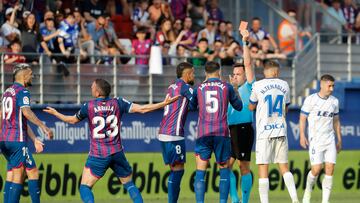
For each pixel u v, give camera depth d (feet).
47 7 152.46
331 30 158.40
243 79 112.06
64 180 133.80
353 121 149.28
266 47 155.53
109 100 96.22
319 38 154.20
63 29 141.79
